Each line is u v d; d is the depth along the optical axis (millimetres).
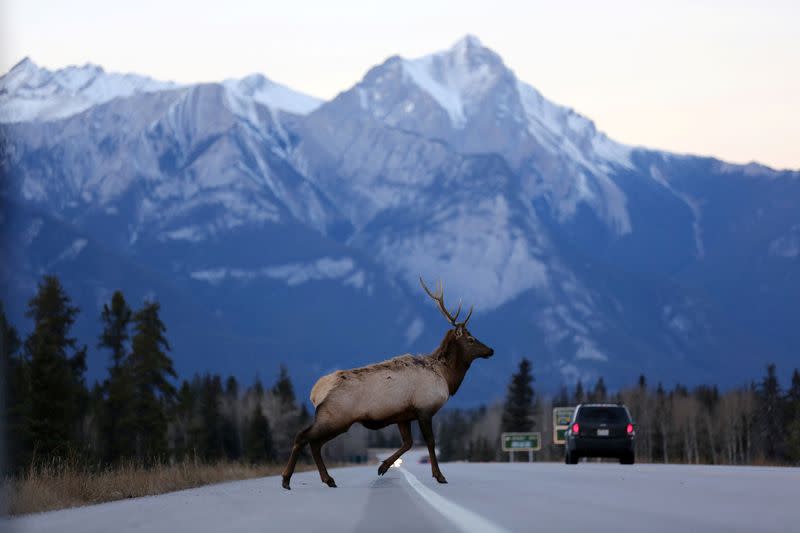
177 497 65375
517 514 47594
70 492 64562
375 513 48906
